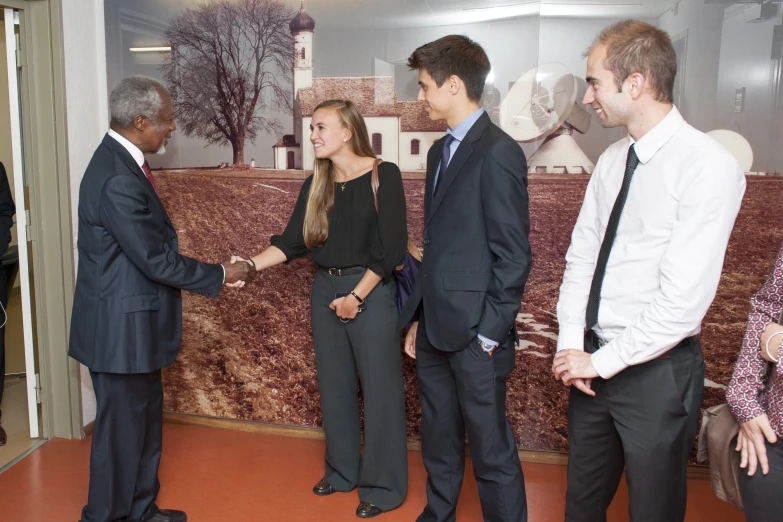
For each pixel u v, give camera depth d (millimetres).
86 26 3072
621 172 1790
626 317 1726
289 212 3086
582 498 1958
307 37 2941
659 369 1686
